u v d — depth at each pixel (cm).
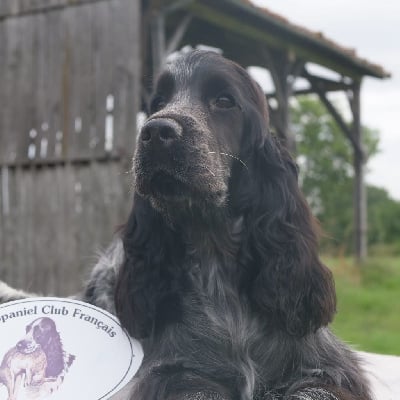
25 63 212
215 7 225
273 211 75
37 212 209
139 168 68
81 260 200
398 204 799
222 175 72
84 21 201
